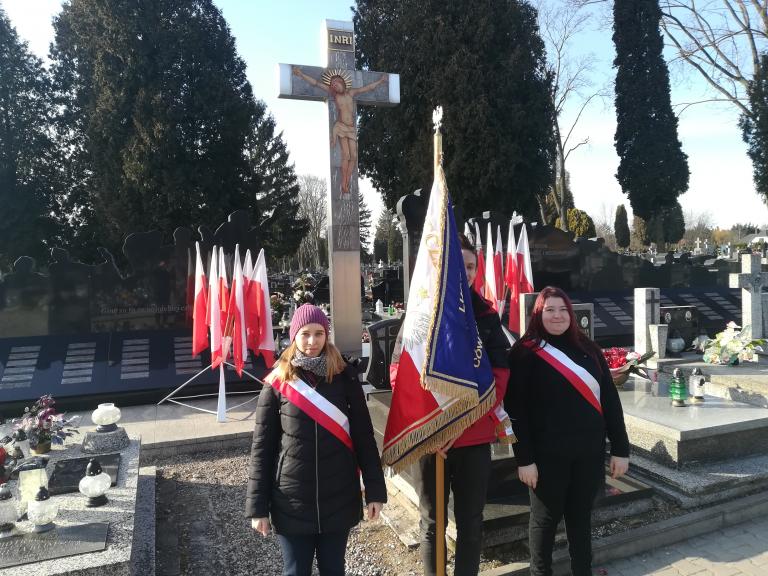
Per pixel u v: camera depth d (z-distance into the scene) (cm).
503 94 2009
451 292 297
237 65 2239
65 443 502
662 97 2539
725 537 402
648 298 868
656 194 2583
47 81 2198
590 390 302
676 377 543
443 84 1989
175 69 2017
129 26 1941
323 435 258
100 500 353
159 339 811
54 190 2175
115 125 1950
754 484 457
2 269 2161
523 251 1011
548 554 305
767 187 2161
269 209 2980
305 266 5809
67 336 779
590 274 1218
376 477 269
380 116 2162
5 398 705
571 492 305
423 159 2044
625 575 354
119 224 1973
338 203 926
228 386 789
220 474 550
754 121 2139
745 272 832
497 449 420
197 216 1991
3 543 301
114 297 801
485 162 2017
